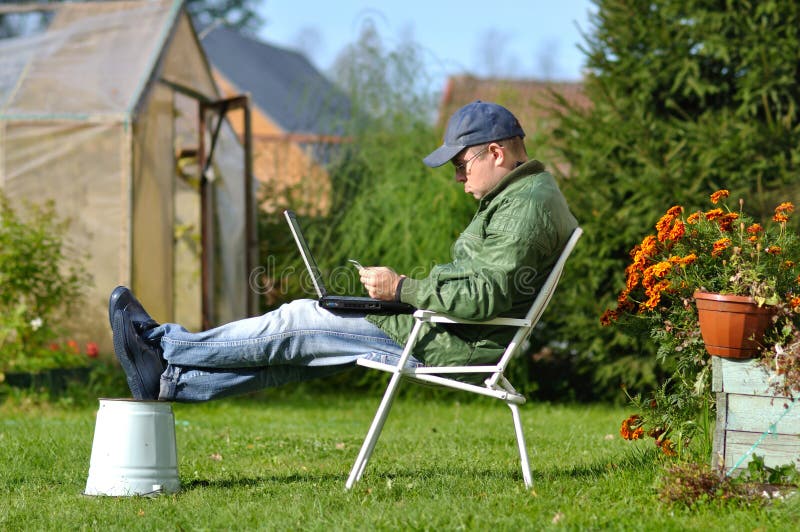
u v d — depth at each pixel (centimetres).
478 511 418
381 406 473
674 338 508
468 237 474
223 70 2614
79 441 668
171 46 1211
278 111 2645
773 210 1077
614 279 1160
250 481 532
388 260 1215
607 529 391
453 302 448
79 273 1088
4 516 433
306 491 480
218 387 491
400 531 389
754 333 439
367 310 480
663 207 1113
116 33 1209
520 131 487
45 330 1040
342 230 1252
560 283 1170
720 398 450
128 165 1086
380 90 1324
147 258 1140
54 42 1198
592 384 1254
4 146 1100
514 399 467
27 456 604
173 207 1220
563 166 1223
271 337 480
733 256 466
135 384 489
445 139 492
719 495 431
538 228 454
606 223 1130
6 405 948
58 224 1076
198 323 1323
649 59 1174
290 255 1288
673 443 533
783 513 406
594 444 707
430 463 605
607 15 1200
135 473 479
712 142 1120
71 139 1095
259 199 1402
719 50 1145
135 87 1118
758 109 1182
